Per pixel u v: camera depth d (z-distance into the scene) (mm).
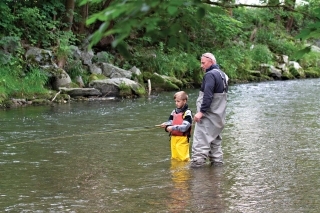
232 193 5977
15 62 15484
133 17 2141
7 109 13609
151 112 12992
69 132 10094
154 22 2227
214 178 6668
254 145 8852
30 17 17016
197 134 7363
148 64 19797
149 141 9172
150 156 7977
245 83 22719
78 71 17047
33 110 13359
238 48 25359
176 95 7770
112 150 8414
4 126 10773
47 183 6418
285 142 9109
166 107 14023
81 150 8422
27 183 6422
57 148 8586
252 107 14008
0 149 8508
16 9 17328
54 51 16922
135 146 8742
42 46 17250
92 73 17500
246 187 6246
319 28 2586
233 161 7664
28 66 15945
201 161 7340
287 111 13172
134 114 12633
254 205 5523
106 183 6406
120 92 16438
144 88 17781
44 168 7203
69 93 15781
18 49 15906
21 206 5496
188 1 2254
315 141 9188
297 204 5574
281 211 5336
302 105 14438
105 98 16062
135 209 5367
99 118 11945
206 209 5371
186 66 20969
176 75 20484
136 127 10695
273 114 12625
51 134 9867
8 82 14875
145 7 2131
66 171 7039
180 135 7660
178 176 6762
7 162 7570
